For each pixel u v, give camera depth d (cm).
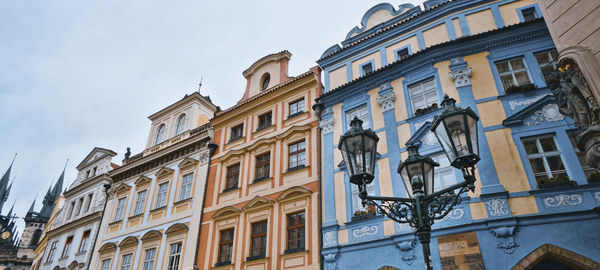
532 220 995
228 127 2028
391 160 1316
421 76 1403
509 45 1310
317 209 1414
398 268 1122
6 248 7975
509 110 1184
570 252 920
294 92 1819
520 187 1052
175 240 1817
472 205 1081
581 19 727
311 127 1633
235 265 1540
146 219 2059
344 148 652
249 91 2103
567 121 1105
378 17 1794
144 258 1912
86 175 2898
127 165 2408
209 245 1678
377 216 1238
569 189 999
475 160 576
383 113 1428
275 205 1548
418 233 607
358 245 1234
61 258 2486
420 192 639
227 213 1694
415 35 1555
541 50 1259
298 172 1565
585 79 679
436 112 1296
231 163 1867
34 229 8575
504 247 989
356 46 1695
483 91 1251
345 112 1564
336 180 1422
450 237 1066
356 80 1541
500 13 1419
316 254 1327
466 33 1427
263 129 1834
